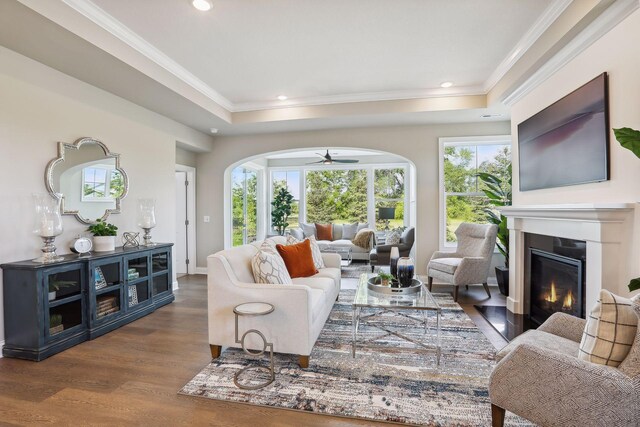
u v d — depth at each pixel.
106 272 3.16
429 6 2.47
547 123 2.87
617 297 1.42
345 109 4.49
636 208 1.94
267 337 2.37
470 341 2.82
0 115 2.57
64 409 1.89
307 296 2.31
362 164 8.18
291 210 8.61
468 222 5.06
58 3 2.25
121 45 2.80
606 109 2.16
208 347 2.75
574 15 2.29
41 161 2.89
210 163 5.86
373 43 3.02
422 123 4.91
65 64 2.88
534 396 1.44
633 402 1.24
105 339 2.94
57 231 2.79
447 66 3.52
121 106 3.80
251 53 3.21
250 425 1.76
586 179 2.36
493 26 2.75
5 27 2.28
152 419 1.81
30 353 2.51
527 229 3.31
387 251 5.99
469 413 1.84
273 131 5.41
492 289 4.67
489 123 4.83
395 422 1.78
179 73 3.59
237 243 7.15
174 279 4.87
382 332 3.03
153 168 4.34
